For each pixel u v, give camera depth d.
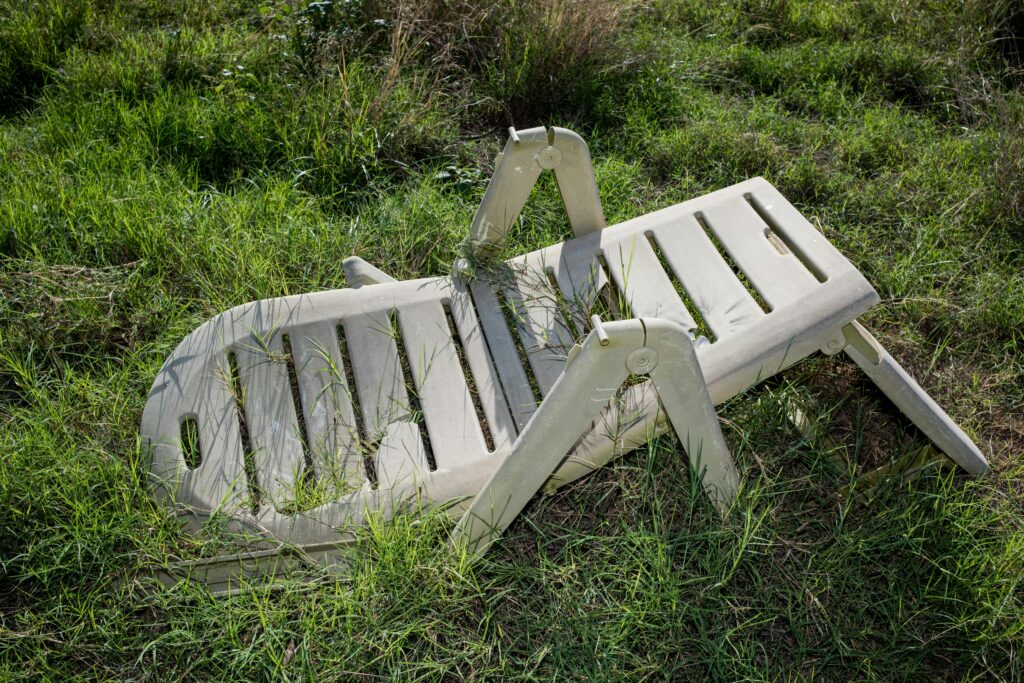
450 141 3.96
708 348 2.38
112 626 2.11
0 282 2.93
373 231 3.38
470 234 2.72
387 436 2.33
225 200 3.40
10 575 2.22
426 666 2.06
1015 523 2.50
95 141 3.63
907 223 3.61
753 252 2.63
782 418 2.61
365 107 3.85
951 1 5.03
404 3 4.45
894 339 3.11
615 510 2.45
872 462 2.71
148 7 4.81
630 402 2.30
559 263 2.73
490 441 2.57
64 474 2.34
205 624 2.10
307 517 2.19
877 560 2.35
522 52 4.38
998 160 3.72
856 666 2.16
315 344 2.49
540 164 2.55
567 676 2.08
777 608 2.22
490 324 2.60
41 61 4.21
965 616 2.23
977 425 2.87
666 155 3.98
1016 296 3.21
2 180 3.33
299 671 2.03
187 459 2.41
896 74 4.68
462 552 2.17
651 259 2.69
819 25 5.10
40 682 2.03
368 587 2.12
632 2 4.76
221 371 2.41
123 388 2.65
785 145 4.11
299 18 4.40
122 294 2.96
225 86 4.11
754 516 2.30
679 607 2.17
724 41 4.97
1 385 2.73
